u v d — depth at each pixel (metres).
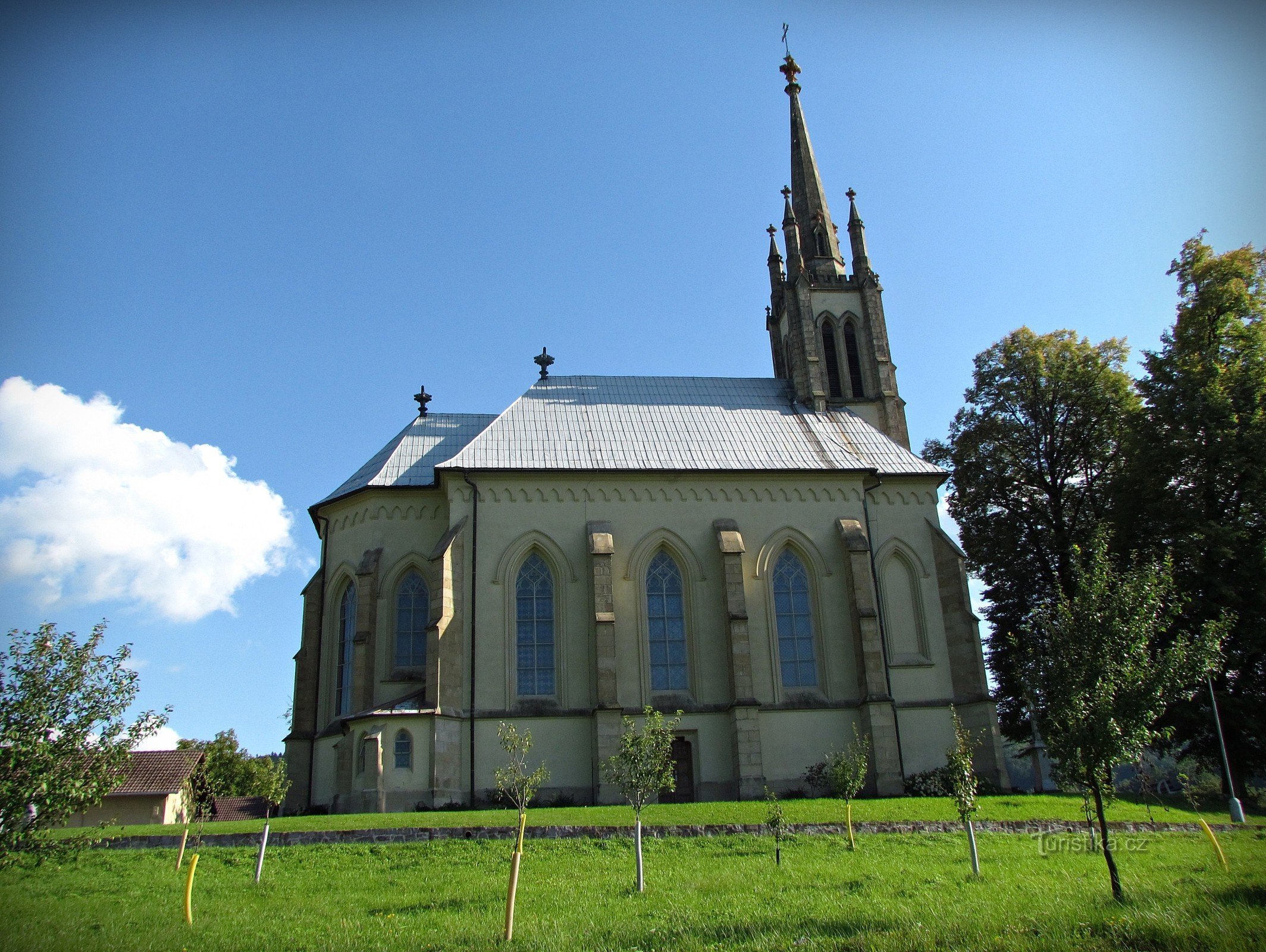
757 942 19.00
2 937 21.77
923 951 17.69
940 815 37.09
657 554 52.28
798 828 34.31
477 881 27.50
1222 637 23.45
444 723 46.00
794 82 74.00
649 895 24.91
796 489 54.09
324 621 54.66
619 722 47.03
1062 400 62.84
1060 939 18.12
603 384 61.91
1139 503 53.47
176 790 65.44
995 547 64.06
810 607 52.50
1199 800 47.59
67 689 21.75
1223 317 53.47
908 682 52.09
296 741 52.06
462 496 51.22
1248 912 19.38
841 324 66.56
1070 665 23.23
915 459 57.34
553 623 50.00
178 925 22.94
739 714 48.06
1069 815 37.31
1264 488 48.59
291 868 29.80
